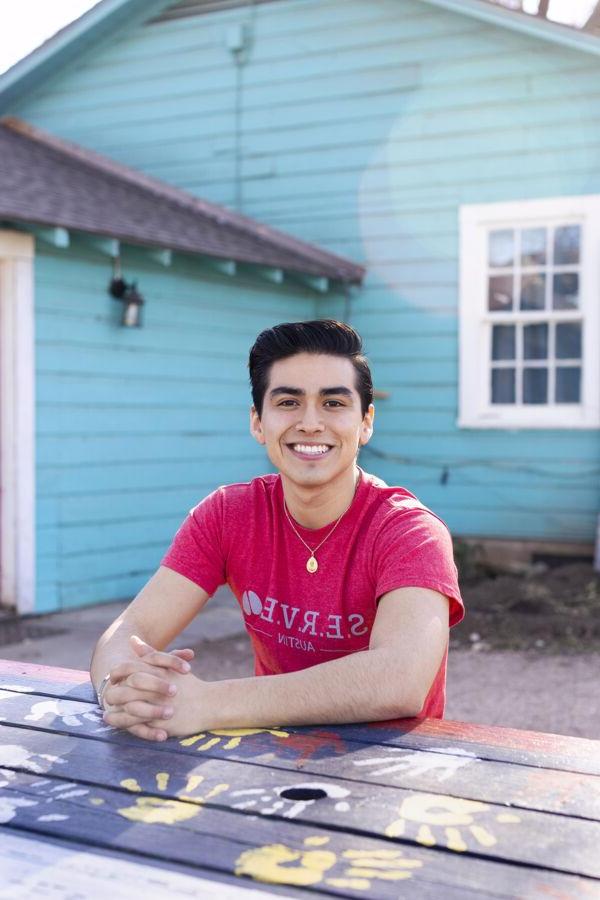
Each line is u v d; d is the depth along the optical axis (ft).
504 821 4.43
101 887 3.91
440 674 7.02
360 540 7.02
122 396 25.59
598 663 19.43
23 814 4.63
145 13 34.01
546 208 28.63
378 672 5.98
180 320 27.32
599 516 27.63
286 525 7.23
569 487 28.71
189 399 27.71
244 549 7.45
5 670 7.49
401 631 6.26
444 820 4.45
